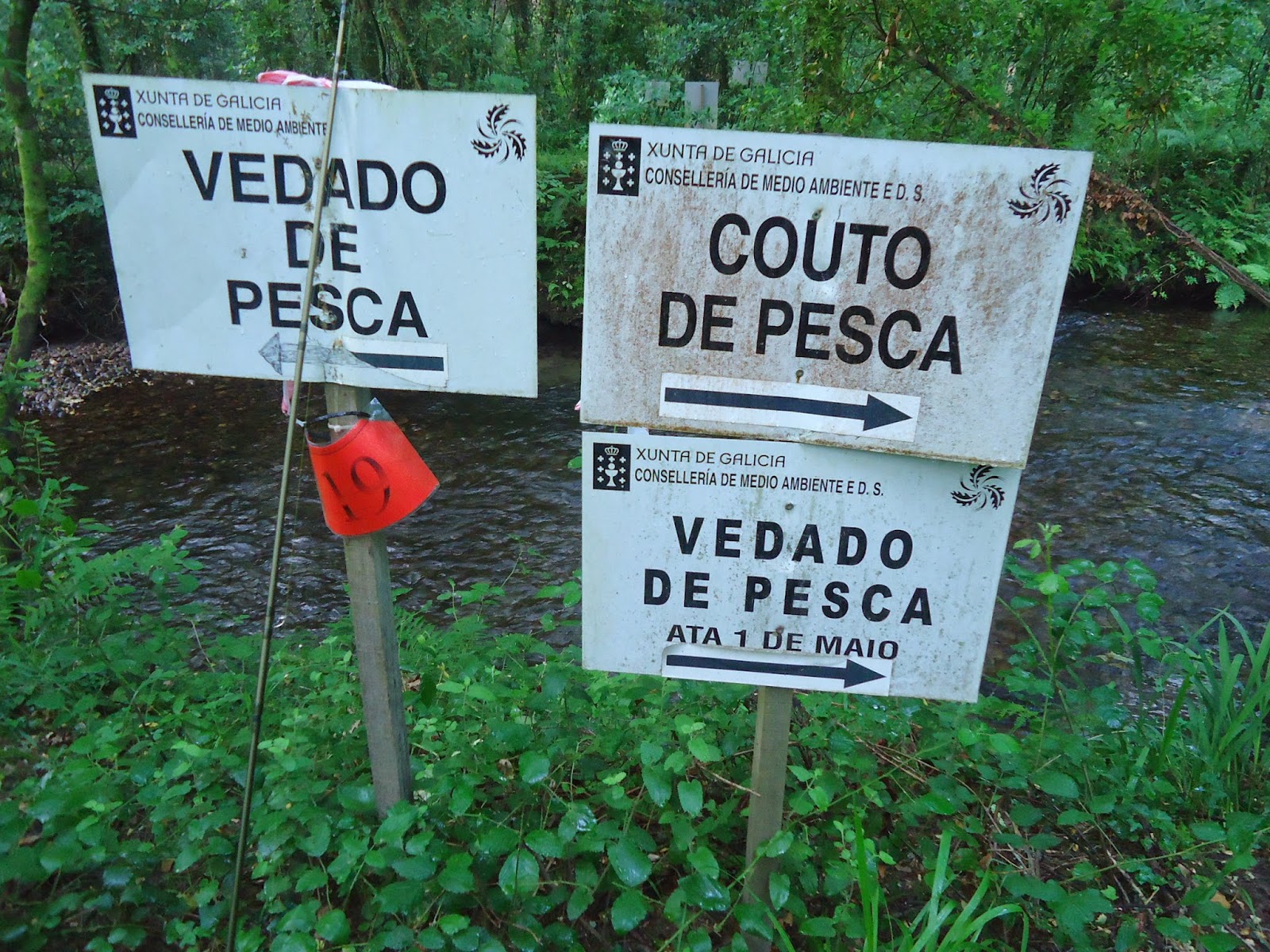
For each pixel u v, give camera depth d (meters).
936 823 2.38
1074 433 6.66
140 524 5.14
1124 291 10.68
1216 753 2.55
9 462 3.31
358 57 8.98
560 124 11.62
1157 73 4.62
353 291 1.69
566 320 9.30
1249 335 9.30
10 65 3.37
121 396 7.32
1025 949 1.84
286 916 1.79
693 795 1.82
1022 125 4.19
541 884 2.02
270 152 1.61
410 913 1.88
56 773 2.18
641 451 1.63
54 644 2.89
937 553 1.64
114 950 1.87
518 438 6.64
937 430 1.54
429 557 4.84
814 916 2.05
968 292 1.45
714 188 1.44
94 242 8.46
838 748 2.22
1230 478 5.86
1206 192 10.34
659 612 1.75
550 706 2.51
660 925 2.04
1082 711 2.65
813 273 1.47
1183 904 2.00
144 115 1.61
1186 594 4.46
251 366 1.77
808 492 1.63
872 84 4.79
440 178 1.59
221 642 3.01
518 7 11.75
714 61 11.91
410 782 2.10
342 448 1.75
